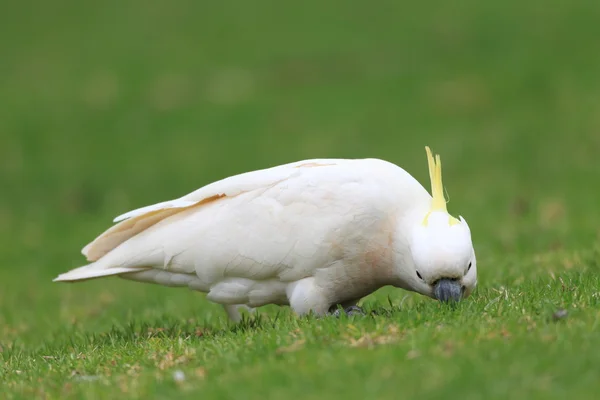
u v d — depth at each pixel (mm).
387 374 5824
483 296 8266
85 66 29781
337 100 26141
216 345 7320
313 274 8359
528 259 11547
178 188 21969
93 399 6336
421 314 7207
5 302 14047
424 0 32562
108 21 33469
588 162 20844
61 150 24516
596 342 6125
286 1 33906
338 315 8141
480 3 31656
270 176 8500
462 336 6508
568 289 8055
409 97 25984
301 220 8250
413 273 7938
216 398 5859
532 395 5355
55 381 7129
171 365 7105
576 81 25641
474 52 28234
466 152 22188
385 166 8430
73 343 9188
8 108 27031
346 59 28875
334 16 32188
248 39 31000
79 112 26594
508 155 21797
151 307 11922
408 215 8094
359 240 8156
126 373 7121
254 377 6145
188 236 8516
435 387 5562
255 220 8375
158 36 31812
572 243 12594
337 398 5574
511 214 16734
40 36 32562
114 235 8836
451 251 7488
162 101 26922
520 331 6602
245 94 27000
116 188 22203
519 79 26172
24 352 9211
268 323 8172
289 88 27266
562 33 28609
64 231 19781
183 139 24641
